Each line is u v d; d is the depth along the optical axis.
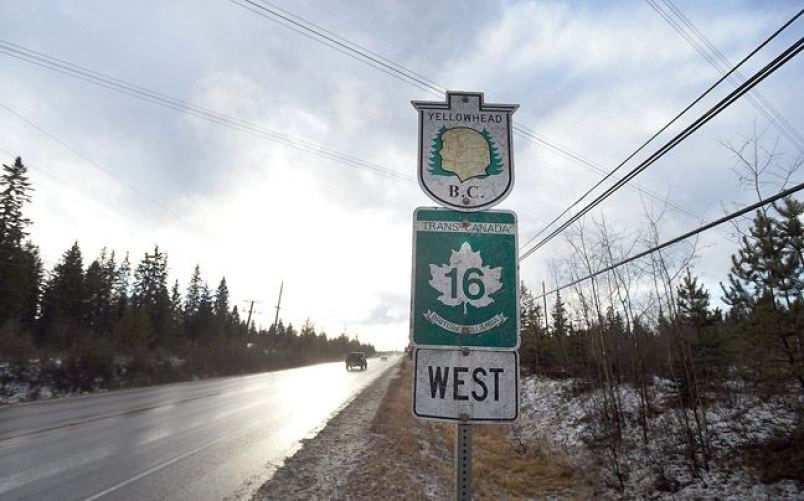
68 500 6.64
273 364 58.03
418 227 2.89
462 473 2.65
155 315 55.78
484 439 14.97
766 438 10.64
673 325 13.25
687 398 12.91
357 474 8.38
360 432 12.77
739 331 11.93
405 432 13.31
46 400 19.19
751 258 10.84
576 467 11.89
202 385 29.00
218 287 87.62
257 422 14.52
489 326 2.79
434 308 2.80
